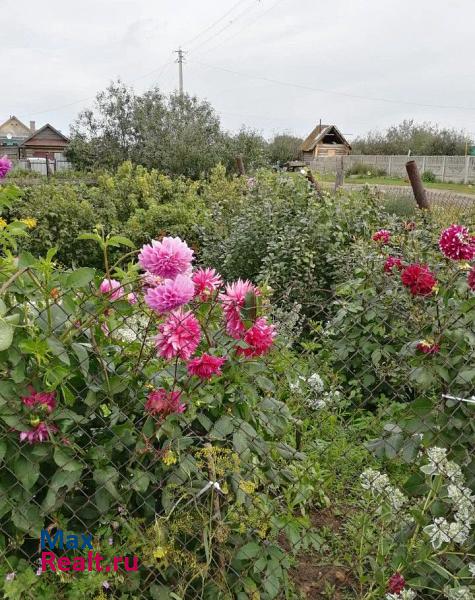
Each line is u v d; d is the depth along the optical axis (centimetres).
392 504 229
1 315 159
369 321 338
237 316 194
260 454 205
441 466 213
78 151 2152
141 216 971
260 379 208
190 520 191
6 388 167
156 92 2088
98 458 178
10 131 7888
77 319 178
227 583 197
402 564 217
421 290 276
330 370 315
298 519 212
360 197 659
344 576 244
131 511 190
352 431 308
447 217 698
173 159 1802
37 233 876
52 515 179
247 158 1820
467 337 236
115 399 190
